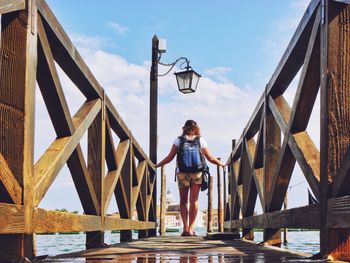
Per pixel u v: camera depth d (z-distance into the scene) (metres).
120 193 6.50
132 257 3.34
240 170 8.76
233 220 9.90
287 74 4.44
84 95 4.59
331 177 2.83
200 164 7.11
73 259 3.13
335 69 2.86
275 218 4.65
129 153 7.29
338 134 2.83
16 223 2.51
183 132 7.20
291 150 3.77
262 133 5.78
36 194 2.82
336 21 2.87
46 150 3.34
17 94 2.65
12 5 2.51
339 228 2.84
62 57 3.65
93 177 4.86
